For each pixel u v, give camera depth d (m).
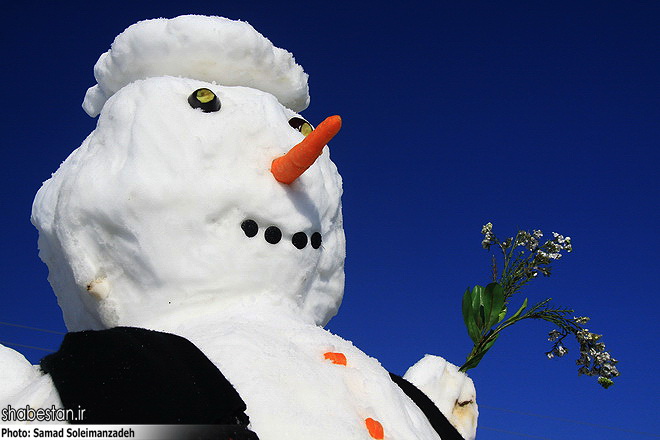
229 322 2.52
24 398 2.15
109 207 2.67
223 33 3.04
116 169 2.72
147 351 2.19
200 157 2.72
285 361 2.35
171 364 2.15
